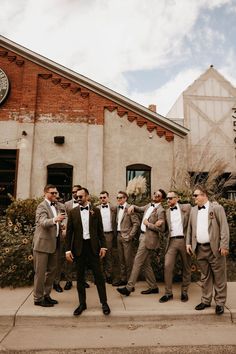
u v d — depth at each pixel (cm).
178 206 577
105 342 417
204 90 1425
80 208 513
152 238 583
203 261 514
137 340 423
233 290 632
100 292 495
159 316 489
